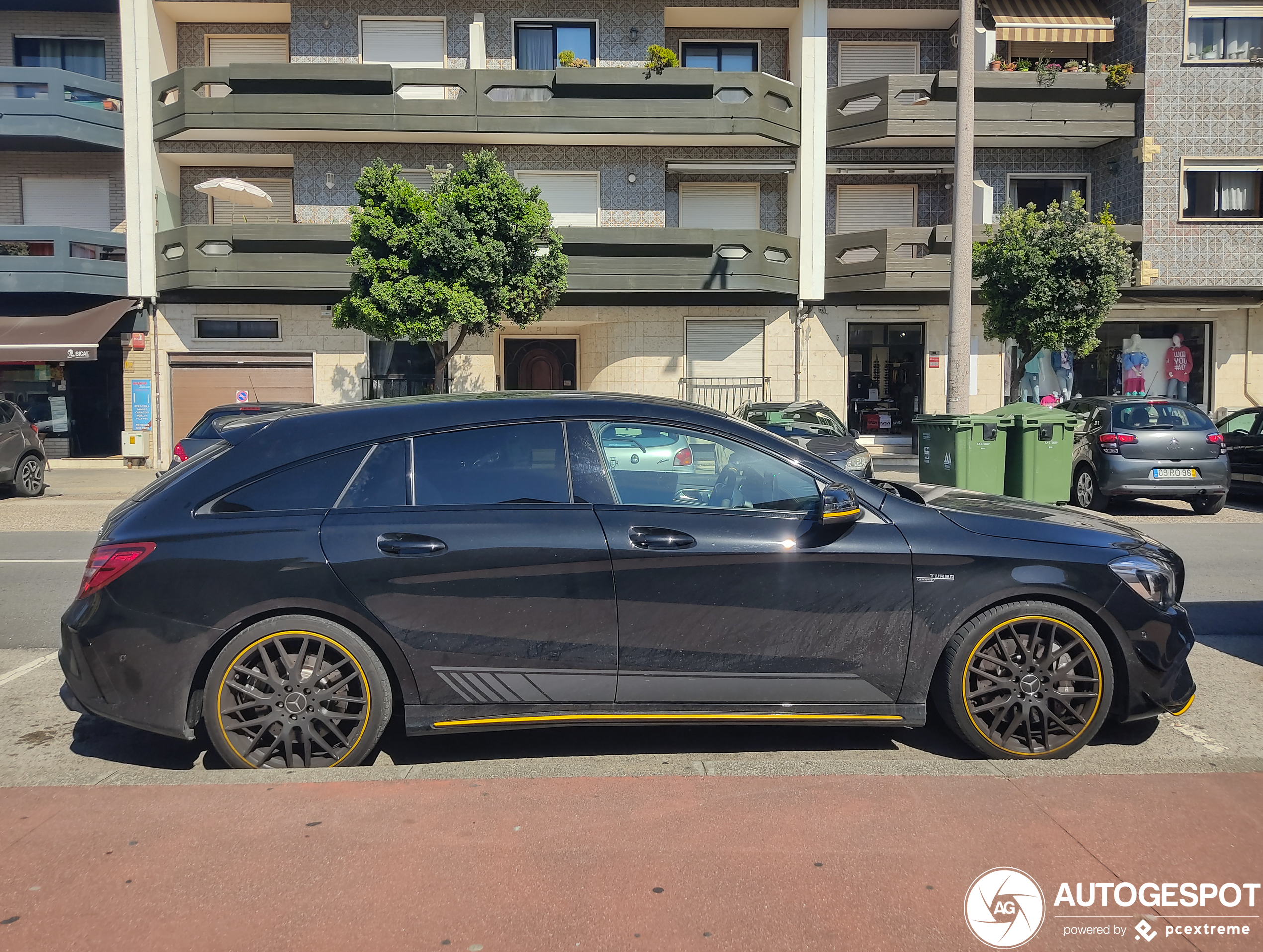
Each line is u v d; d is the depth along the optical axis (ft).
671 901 8.65
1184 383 67.67
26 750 13.82
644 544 12.38
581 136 63.72
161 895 8.78
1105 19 65.82
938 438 39.04
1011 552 12.71
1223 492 39.63
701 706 12.60
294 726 12.19
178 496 12.49
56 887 8.91
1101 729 14.23
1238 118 63.36
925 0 66.03
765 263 63.72
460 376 65.62
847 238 64.85
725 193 67.62
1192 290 64.64
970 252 43.11
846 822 10.19
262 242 61.77
